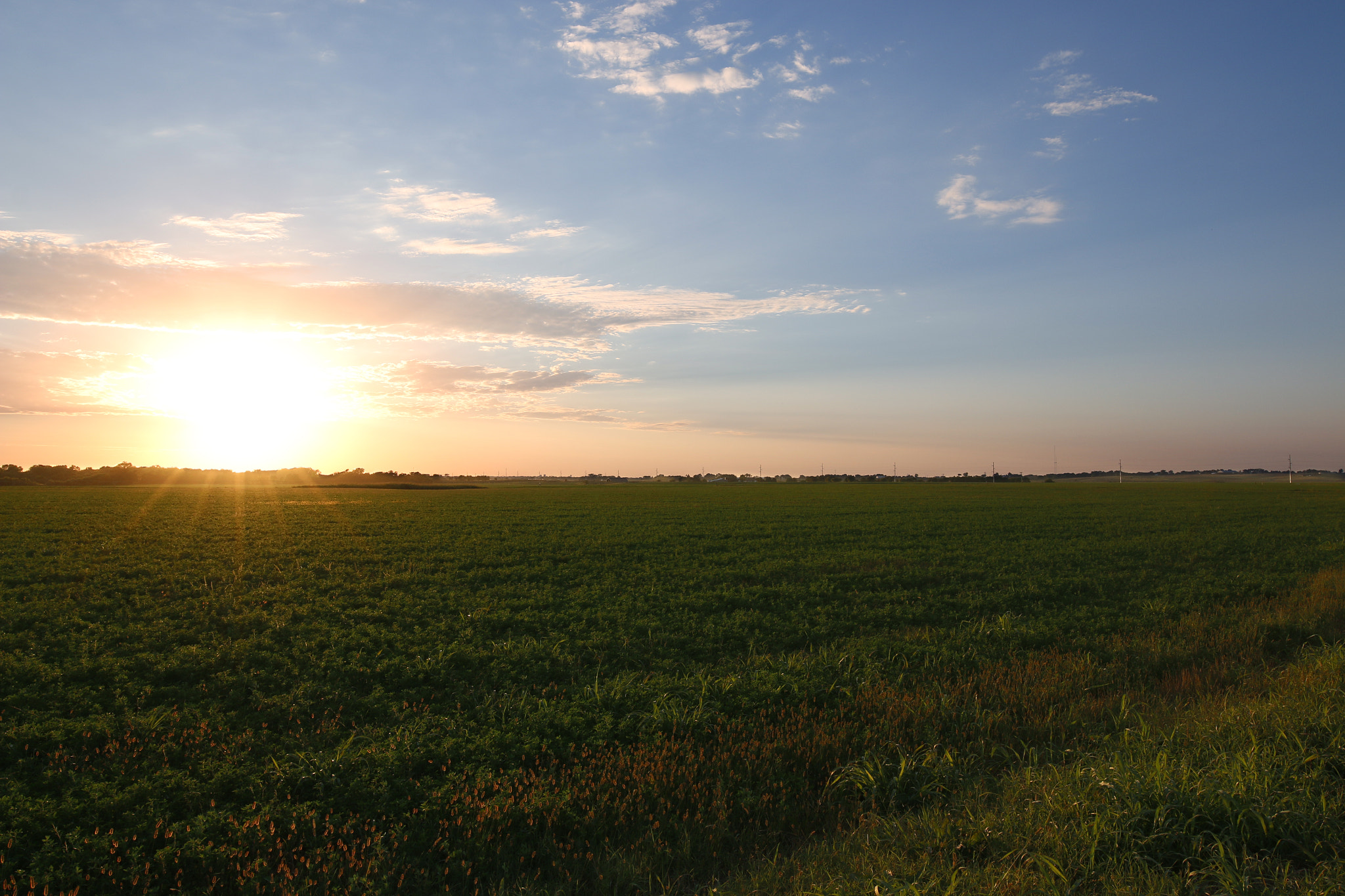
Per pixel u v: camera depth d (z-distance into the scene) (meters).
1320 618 16.80
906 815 7.45
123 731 10.24
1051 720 10.10
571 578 24.95
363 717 11.20
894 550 33.72
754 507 68.69
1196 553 31.62
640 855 6.93
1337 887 5.24
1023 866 5.89
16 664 13.22
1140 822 6.29
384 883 6.57
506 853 7.07
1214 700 10.64
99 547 30.62
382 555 30.17
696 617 18.70
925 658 14.17
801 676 12.51
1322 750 7.55
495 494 103.88
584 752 9.19
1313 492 110.56
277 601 20.17
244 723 10.83
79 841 7.15
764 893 6.18
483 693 12.38
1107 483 186.50
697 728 10.06
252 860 7.03
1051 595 22.09
